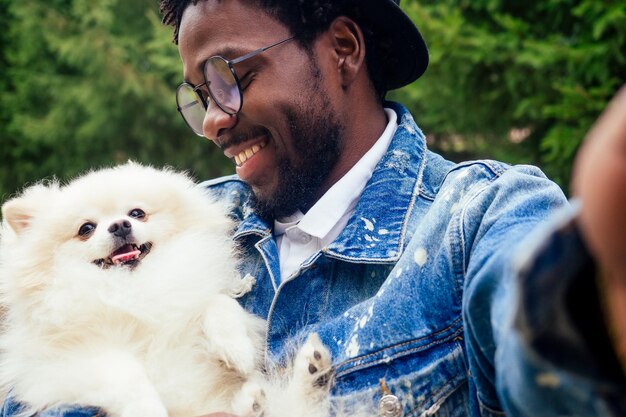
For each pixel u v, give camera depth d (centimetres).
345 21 214
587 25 639
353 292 197
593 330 83
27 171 1209
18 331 229
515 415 107
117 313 220
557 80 646
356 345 178
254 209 231
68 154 1188
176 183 258
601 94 592
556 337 83
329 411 178
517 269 85
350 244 199
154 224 240
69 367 206
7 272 235
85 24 1161
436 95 726
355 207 215
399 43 229
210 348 214
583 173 73
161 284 221
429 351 172
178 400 208
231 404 208
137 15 1181
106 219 239
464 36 690
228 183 269
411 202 203
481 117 735
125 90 1105
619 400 85
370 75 226
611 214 70
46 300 224
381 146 218
